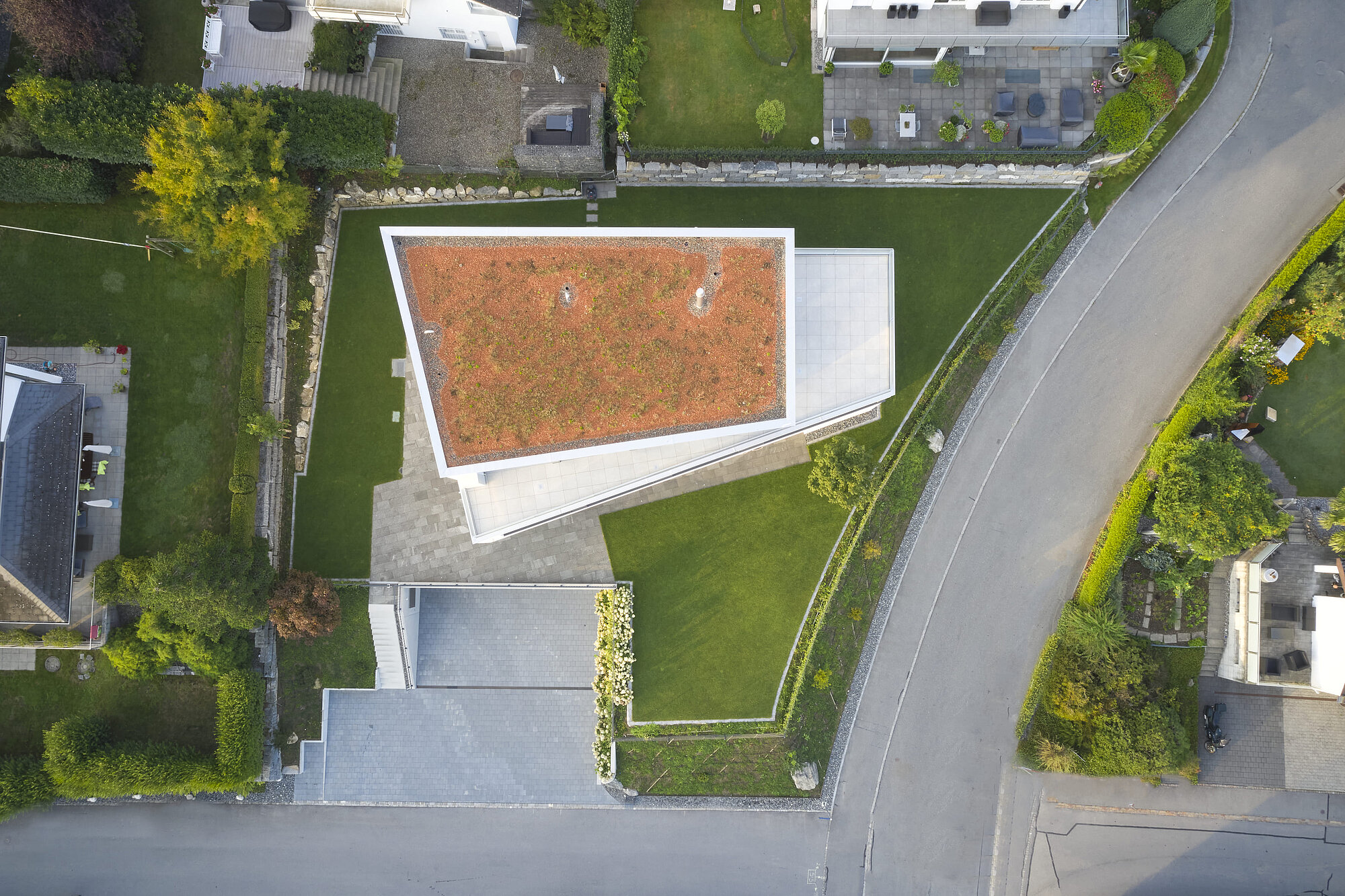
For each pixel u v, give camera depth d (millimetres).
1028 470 45562
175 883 45688
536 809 46562
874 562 45438
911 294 44812
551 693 46688
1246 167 44781
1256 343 43125
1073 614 44219
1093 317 45250
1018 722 45969
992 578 45781
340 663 45000
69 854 45500
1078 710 44062
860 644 45875
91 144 37469
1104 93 42281
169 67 41469
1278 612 44156
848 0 39250
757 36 42812
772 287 36156
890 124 42688
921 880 46250
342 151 38875
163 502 42344
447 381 36156
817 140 42594
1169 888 46250
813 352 40969
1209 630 46000
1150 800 46406
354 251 43938
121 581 40719
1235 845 46125
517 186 43094
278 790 45938
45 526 39062
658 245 36094
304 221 40094
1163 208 44938
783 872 46406
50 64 38031
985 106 42625
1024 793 46344
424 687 46531
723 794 46344
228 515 42812
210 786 42375
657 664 45375
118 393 42094
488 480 41000
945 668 46094
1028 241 44844
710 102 42781
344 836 46312
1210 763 46188
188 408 42531
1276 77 44594
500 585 44438
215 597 38000
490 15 40031
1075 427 45406
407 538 44156
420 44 42688
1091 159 42812
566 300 36062
